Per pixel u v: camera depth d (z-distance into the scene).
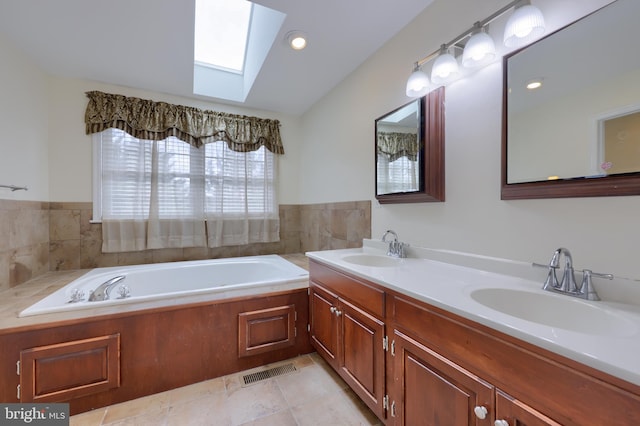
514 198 1.19
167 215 2.70
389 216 1.96
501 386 0.76
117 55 2.08
